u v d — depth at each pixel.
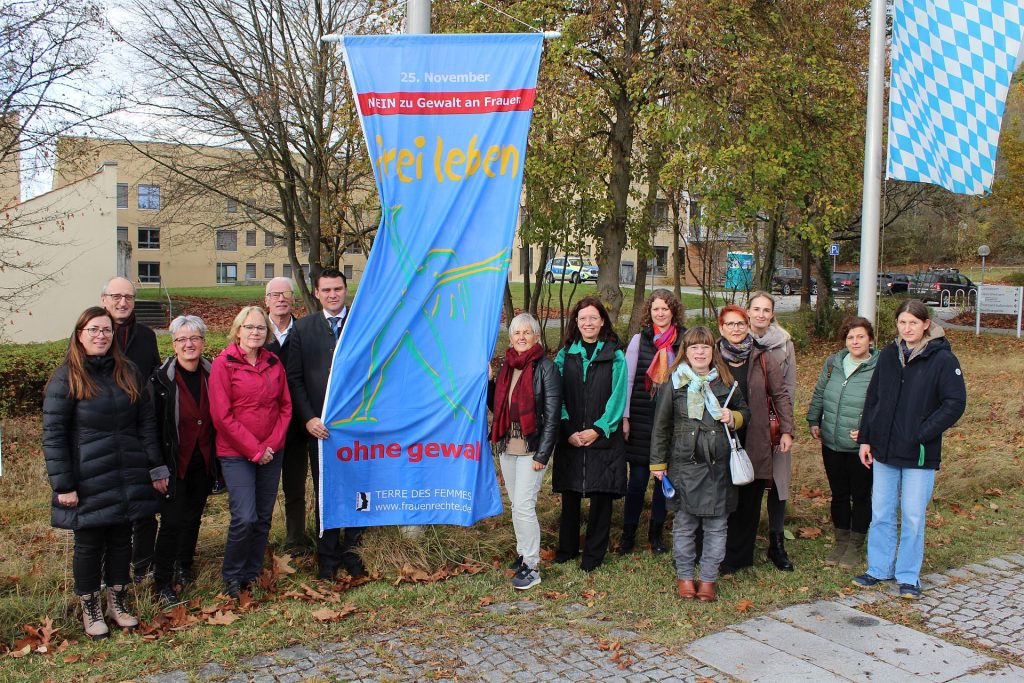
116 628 4.50
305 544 5.72
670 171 12.03
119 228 41.06
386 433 5.33
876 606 4.91
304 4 15.65
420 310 5.35
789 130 13.22
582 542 6.11
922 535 5.09
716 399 4.98
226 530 6.25
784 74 12.58
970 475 7.88
